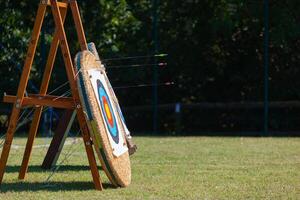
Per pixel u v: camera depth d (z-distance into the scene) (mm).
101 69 20969
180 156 28672
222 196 18312
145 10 47812
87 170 23688
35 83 44062
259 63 47656
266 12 44938
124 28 47344
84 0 46125
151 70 47250
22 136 40875
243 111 47688
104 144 18562
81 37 20344
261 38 47344
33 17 45219
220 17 47188
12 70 44750
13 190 19078
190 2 47594
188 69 48312
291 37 45812
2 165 19375
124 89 47344
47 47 43969
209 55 48188
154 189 19344
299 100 46969
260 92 47875
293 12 45688
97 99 19172
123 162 20047
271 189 19500
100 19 46500
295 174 22672
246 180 21250
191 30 47812
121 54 46531
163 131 48219
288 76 46844
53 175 22188
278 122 46969
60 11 20047
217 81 48656
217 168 24312
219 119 48094
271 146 34156
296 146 34188
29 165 24969
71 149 31234
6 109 44281
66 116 23938
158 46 47469
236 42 47812
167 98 48719
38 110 20766
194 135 44719
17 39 44844
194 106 47250
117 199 17703
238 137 42188
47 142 35750
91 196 18125
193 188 19594
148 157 28188
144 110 47406
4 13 44844
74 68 19406
